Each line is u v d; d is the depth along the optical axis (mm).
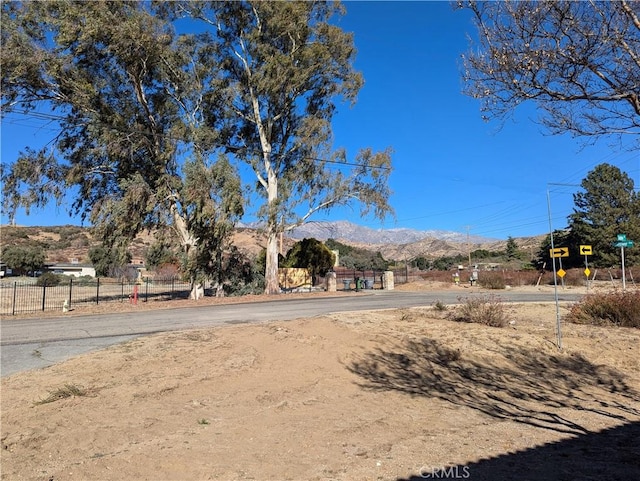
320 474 4523
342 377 9023
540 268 57094
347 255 76562
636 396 8195
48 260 91812
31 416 6289
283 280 37844
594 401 7852
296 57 31312
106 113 26562
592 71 3986
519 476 4430
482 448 5383
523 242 138375
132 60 26203
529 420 6695
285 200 31578
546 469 4625
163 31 27297
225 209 26797
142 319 17734
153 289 44781
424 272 56438
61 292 39562
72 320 17859
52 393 7285
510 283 39531
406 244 160250
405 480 4352
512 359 10523
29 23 24594
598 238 48250
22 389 7715
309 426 6176
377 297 27906
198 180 26422
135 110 27797
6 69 23328
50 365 9570
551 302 22062
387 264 74125
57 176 27438
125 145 27062
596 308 15320
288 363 9734
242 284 33219
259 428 6020
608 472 4523
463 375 9430
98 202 26812
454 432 6074
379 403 7484
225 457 4957
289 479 4395
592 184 50531
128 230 26406
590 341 12156
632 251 46656
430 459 4984
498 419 6750
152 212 27781
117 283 54281
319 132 31703
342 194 32844
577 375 9594
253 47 31094
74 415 6344
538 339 12133
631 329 13750
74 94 25656
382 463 4836
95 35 24172
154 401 7082
